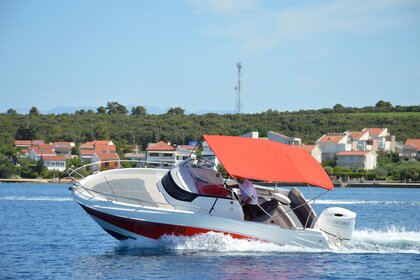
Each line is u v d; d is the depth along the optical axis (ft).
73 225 184.44
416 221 225.15
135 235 119.96
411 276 106.83
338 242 124.98
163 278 101.60
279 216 122.72
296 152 131.54
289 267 109.91
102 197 122.83
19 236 155.63
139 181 128.47
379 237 143.43
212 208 120.37
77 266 112.06
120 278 101.86
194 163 126.52
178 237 119.24
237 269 107.45
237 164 117.70
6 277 104.06
